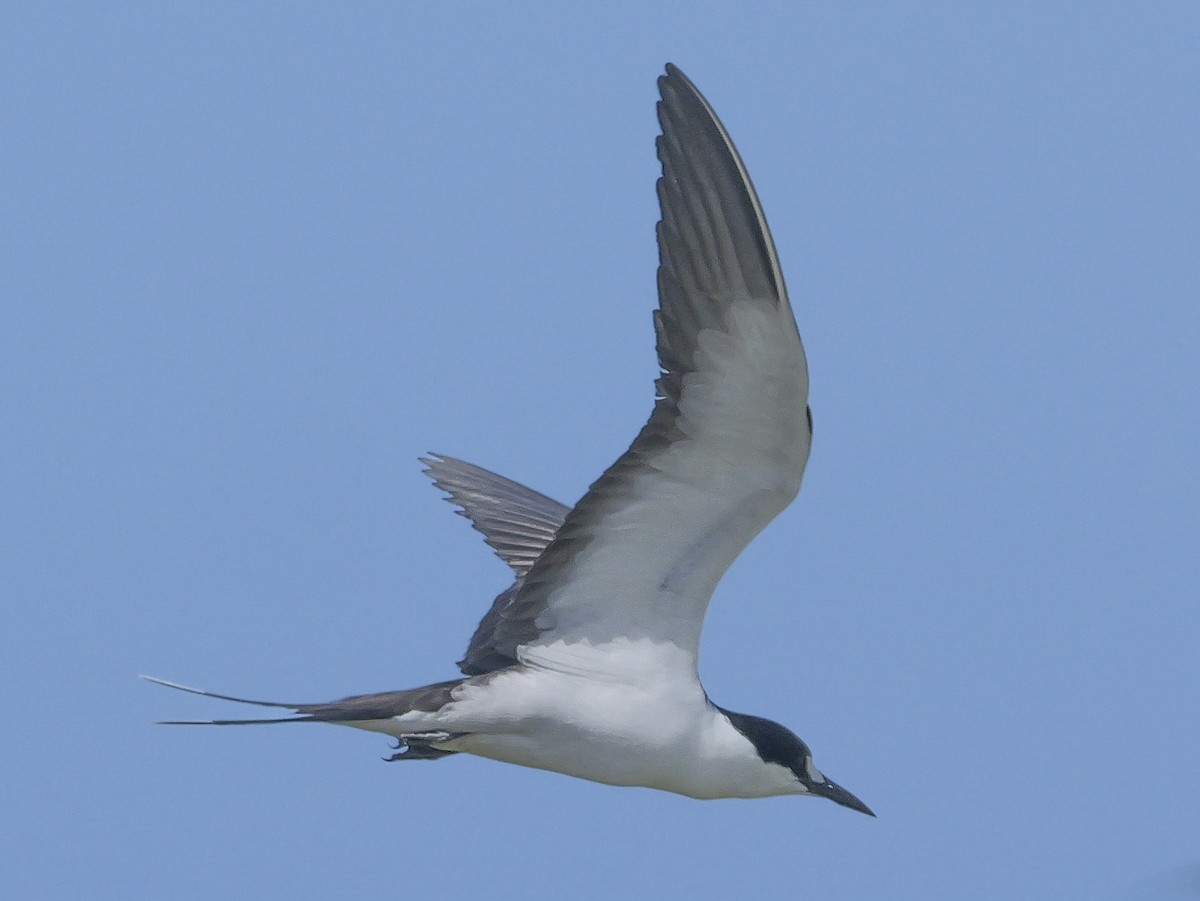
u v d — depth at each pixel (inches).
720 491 476.1
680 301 441.1
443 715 502.3
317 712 497.0
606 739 507.2
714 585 499.8
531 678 506.6
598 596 503.8
